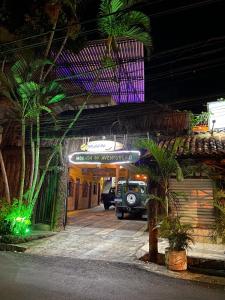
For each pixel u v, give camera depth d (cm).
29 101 1195
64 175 1453
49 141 1468
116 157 1364
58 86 1248
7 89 1328
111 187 2703
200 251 1023
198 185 1205
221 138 1265
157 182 970
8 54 1286
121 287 678
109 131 1410
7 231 1170
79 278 726
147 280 745
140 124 1376
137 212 1934
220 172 1131
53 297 584
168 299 618
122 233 1409
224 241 861
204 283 747
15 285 641
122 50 1441
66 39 1229
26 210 1212
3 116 1584
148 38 1096
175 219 880
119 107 1463
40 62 1188
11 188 1484
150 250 931
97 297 601
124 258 955
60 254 981
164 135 1330
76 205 2502
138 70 1620
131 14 1074
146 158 1159
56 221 1401
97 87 1845
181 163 1145
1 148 1555
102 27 1103
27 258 911
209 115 1386
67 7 1255
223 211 885
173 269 840
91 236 1312
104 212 2480
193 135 1355
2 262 841
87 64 1588
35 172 1252
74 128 1473
